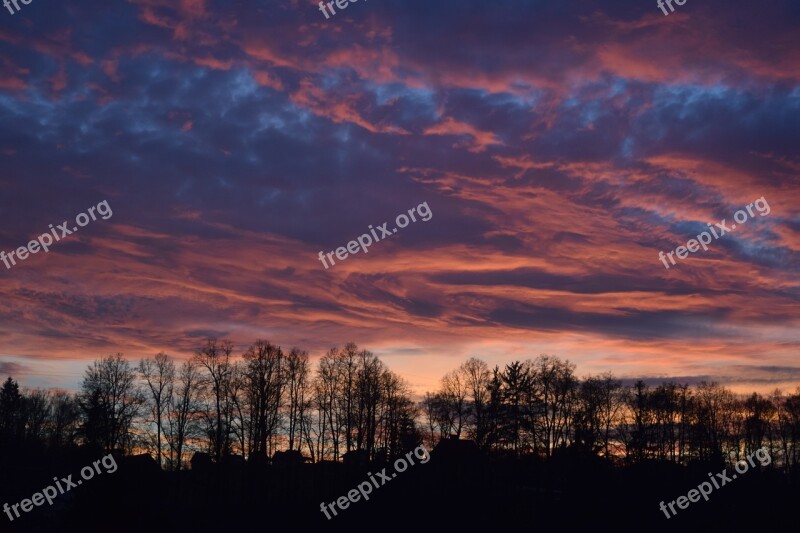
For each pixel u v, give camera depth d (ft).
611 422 323.57
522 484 284.00
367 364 315.37
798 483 274.36
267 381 302.04
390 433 295.69
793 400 339.16
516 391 292.61
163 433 289.74
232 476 286.25
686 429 330.95
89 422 253.85
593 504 251.60
